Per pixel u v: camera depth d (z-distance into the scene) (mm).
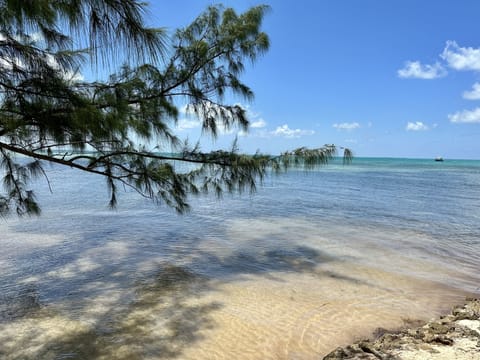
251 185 5703
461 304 5172
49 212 12430
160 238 8984
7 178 4148
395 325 4535
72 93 2836
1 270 6398
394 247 8289
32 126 2770
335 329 4398
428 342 3869
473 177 32156
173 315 4684
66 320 4496
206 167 5613
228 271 6539
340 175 34688
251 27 5465
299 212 13062
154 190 5531
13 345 3879
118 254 7500
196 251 7844
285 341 4090
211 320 4559
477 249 8148
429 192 19547
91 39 1696
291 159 5355
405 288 5781
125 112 3738
